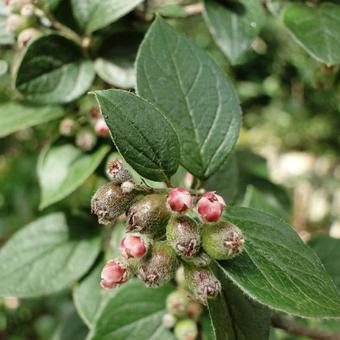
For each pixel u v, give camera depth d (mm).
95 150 262
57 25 262
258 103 526
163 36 227
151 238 196
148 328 252
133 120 196
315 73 298
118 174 196
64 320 326
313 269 200
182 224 192
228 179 268
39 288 268
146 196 195
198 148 223
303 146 760
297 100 542
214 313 203
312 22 260
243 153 408
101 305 257
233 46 264
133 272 198
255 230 205
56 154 263
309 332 247
